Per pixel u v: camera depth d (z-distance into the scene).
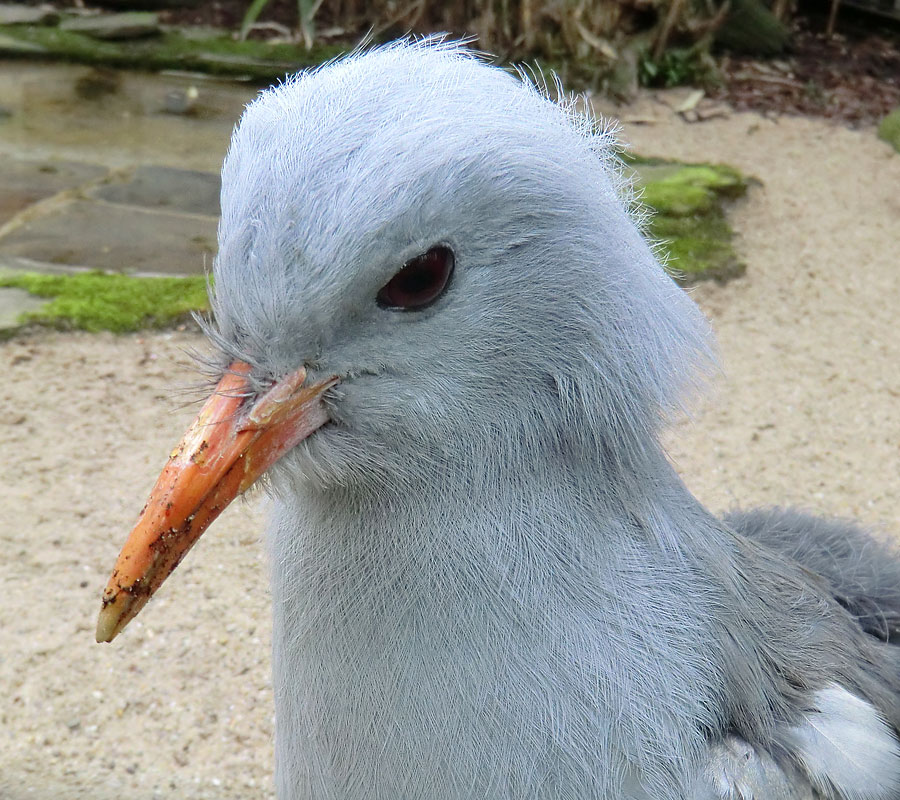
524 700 0.58
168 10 1.88
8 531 0.88
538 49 1.71
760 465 0.98
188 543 0.57
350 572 0.59
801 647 0.62
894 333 1.18
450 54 0.58
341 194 0.56
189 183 1.44
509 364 0.58
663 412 0.60
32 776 0.75
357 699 0.59
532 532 0.59
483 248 0.57
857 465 0.98
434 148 0.56
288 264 0.56
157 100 1.67
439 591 0.59
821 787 0.60
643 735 0.59
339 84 0.57
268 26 1.85
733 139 1.58
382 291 0.57
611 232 0.58
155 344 1.12
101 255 1.26
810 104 1.70
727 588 0.60
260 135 0.57
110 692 0.78
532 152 0.57
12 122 1.57
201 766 0.76
